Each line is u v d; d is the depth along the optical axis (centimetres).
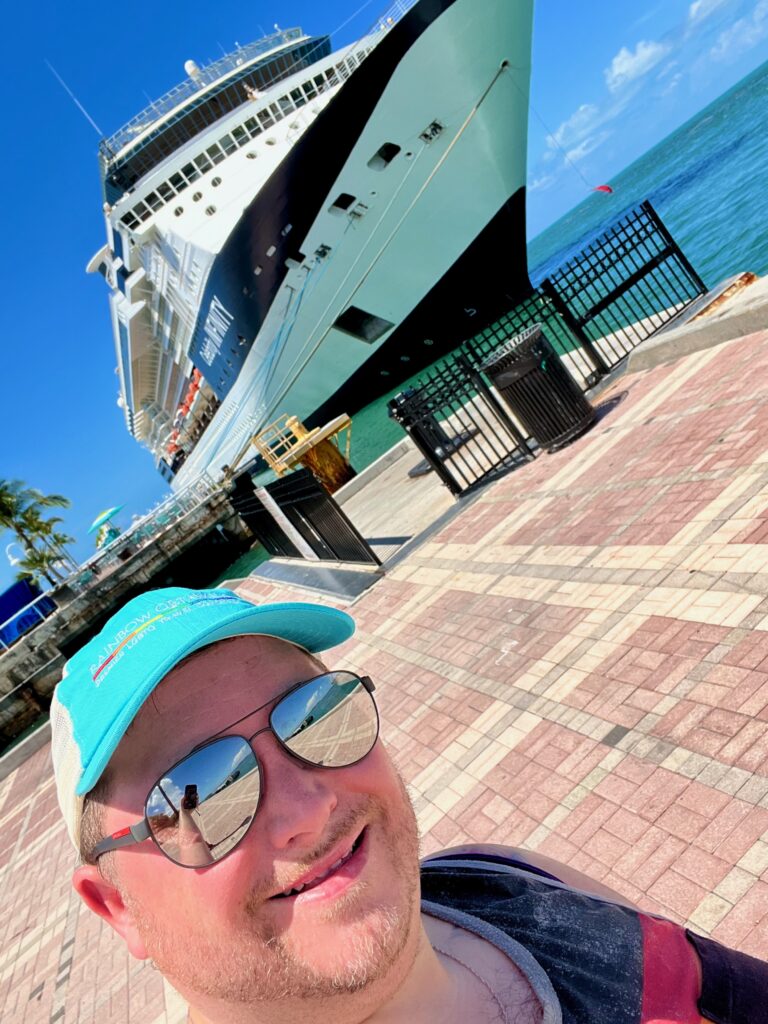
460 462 1130
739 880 259
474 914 108
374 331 2680
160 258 2820
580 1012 91
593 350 952
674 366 812
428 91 2100
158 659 96
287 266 2398
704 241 2555
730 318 745
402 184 2273
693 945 104
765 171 3091
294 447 1772
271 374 2797
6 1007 556
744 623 378
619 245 980
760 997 98
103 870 98
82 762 94
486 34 2055
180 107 2723
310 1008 89
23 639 3052
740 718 324
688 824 292
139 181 2708
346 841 92
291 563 1344
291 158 2142
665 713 357
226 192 2542
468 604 638
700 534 479
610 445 733
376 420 3095
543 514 700
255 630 107
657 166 10044
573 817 334
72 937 597
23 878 836
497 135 2278
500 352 824
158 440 5853
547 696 434
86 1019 459
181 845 91
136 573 3212
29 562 4709
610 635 448
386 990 89
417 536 918
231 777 94
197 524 3309
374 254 2408
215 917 90
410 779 449
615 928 102
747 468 512
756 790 288
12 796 1298
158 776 95
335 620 114
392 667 623
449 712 493
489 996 94
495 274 2683
